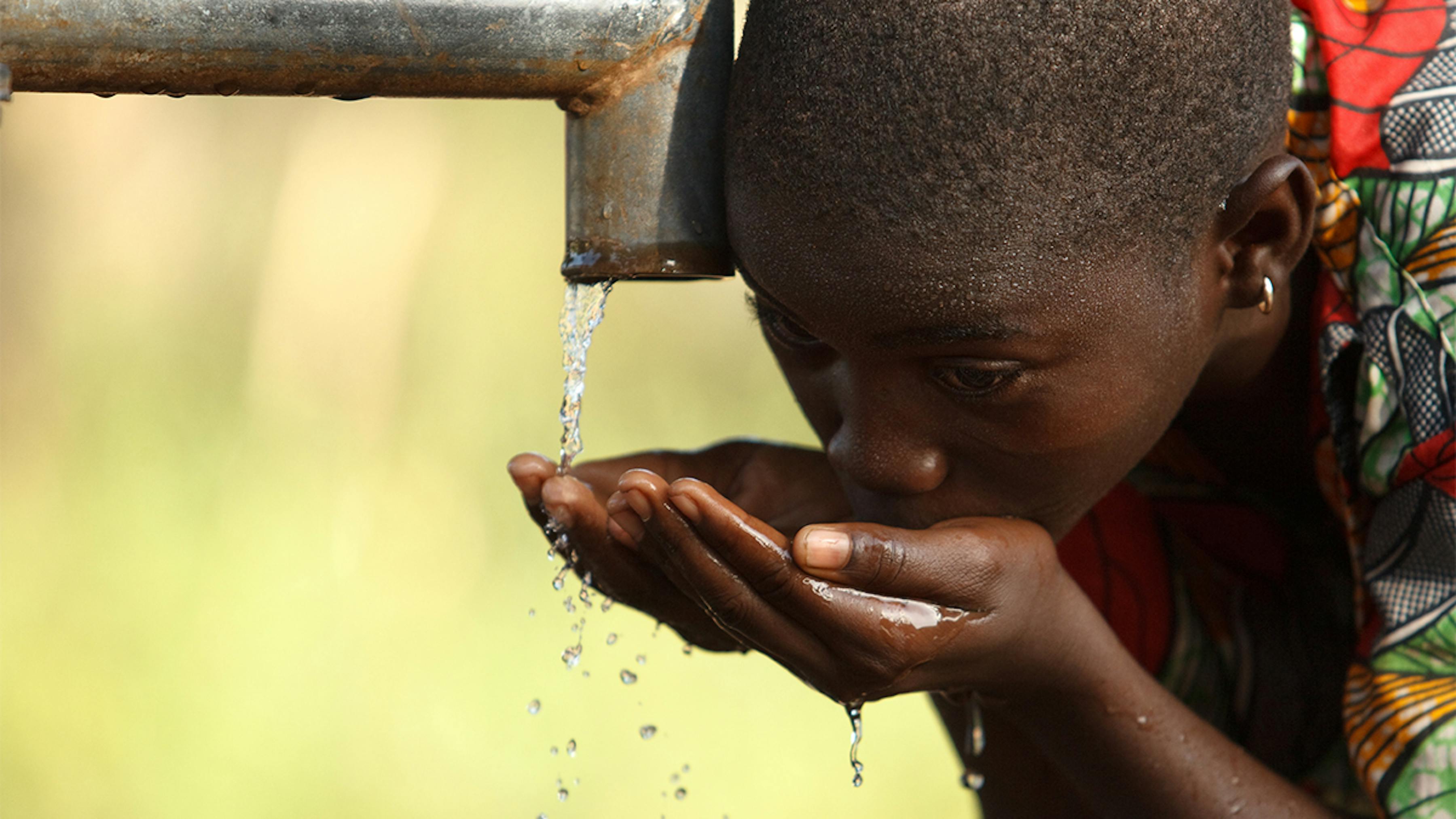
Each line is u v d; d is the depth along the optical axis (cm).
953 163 455
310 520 1542
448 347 1917
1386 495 595
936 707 715
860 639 480
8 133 1961
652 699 1294
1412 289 579
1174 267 500
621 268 499
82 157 1972
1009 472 512
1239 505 719
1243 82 493
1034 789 700
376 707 1268
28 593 1380
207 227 1969
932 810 1151
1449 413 570
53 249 1938
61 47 425
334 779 1188
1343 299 597
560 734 1242
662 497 461
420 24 454
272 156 2002
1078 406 497
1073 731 586
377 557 1496
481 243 1998
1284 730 718
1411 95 578
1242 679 720
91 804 1164
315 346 1917
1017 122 453
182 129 1986
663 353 1995
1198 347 528
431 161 2020
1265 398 653
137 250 1958
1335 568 720
